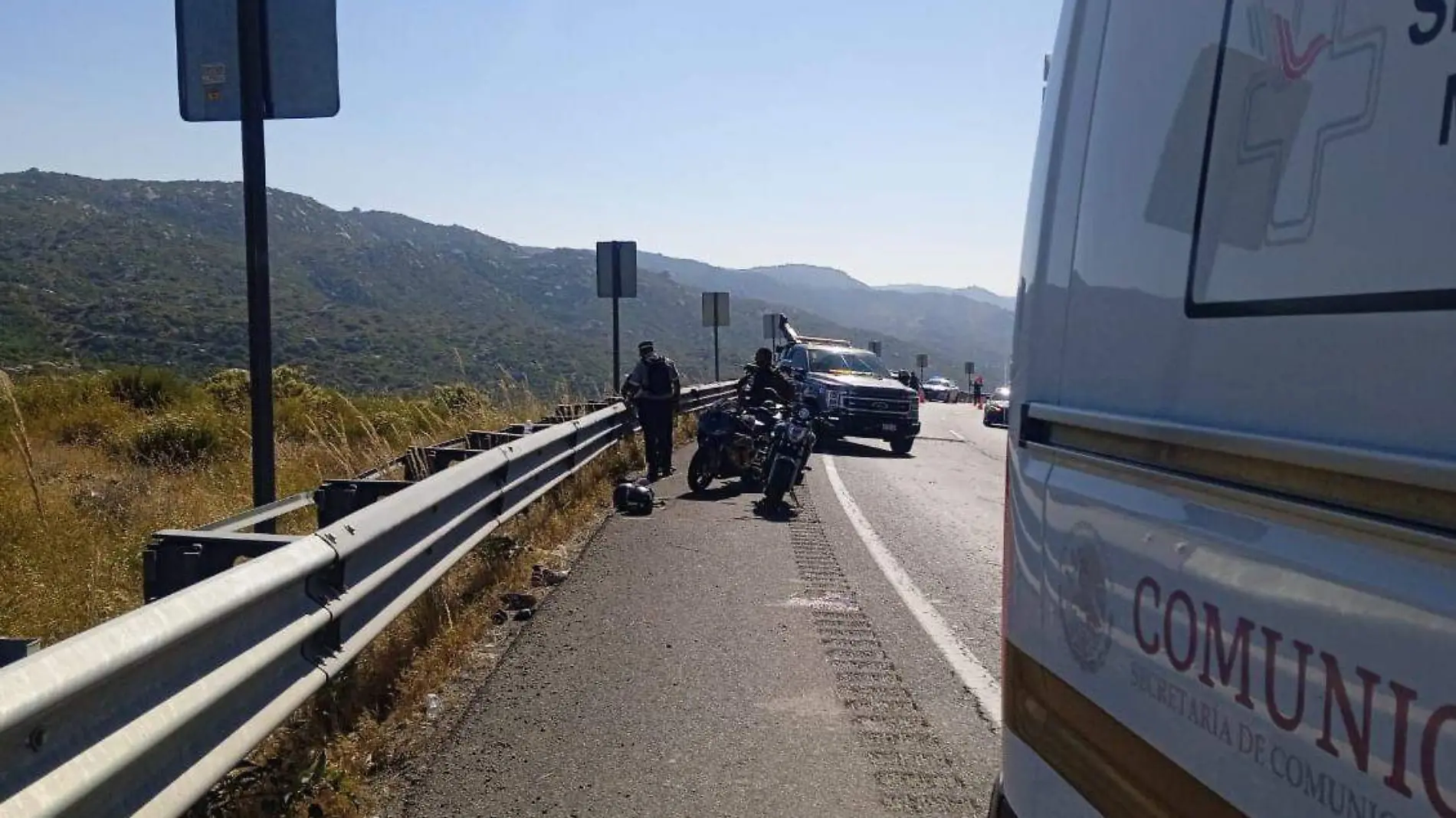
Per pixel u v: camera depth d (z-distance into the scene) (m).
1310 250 1.88
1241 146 2.13
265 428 7.20
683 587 9.19
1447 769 1.48
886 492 15.91
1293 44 2.00
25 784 2.96
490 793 5.20
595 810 5.05
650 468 16.02
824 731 6.07
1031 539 2.92
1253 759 1.89
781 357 25.47
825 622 8.27
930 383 70.50
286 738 5.29
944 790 5.36
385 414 17.28
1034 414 2.97
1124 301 2.51
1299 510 1.81
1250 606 1.91
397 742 5.78
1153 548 2.25
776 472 13.16
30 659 3.04
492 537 9.48
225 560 5.16
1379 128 1.76
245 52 6.90
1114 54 2.77
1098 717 2.48
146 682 3.62
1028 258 3.19
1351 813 1.65
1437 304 1.59
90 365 22.78
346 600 5.36
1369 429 1.69
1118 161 2.65
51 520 9.42
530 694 6.54
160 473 13.38
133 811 3.45
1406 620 1.56
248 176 7.00
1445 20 1.64
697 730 6.04
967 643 7.79
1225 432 2.01
